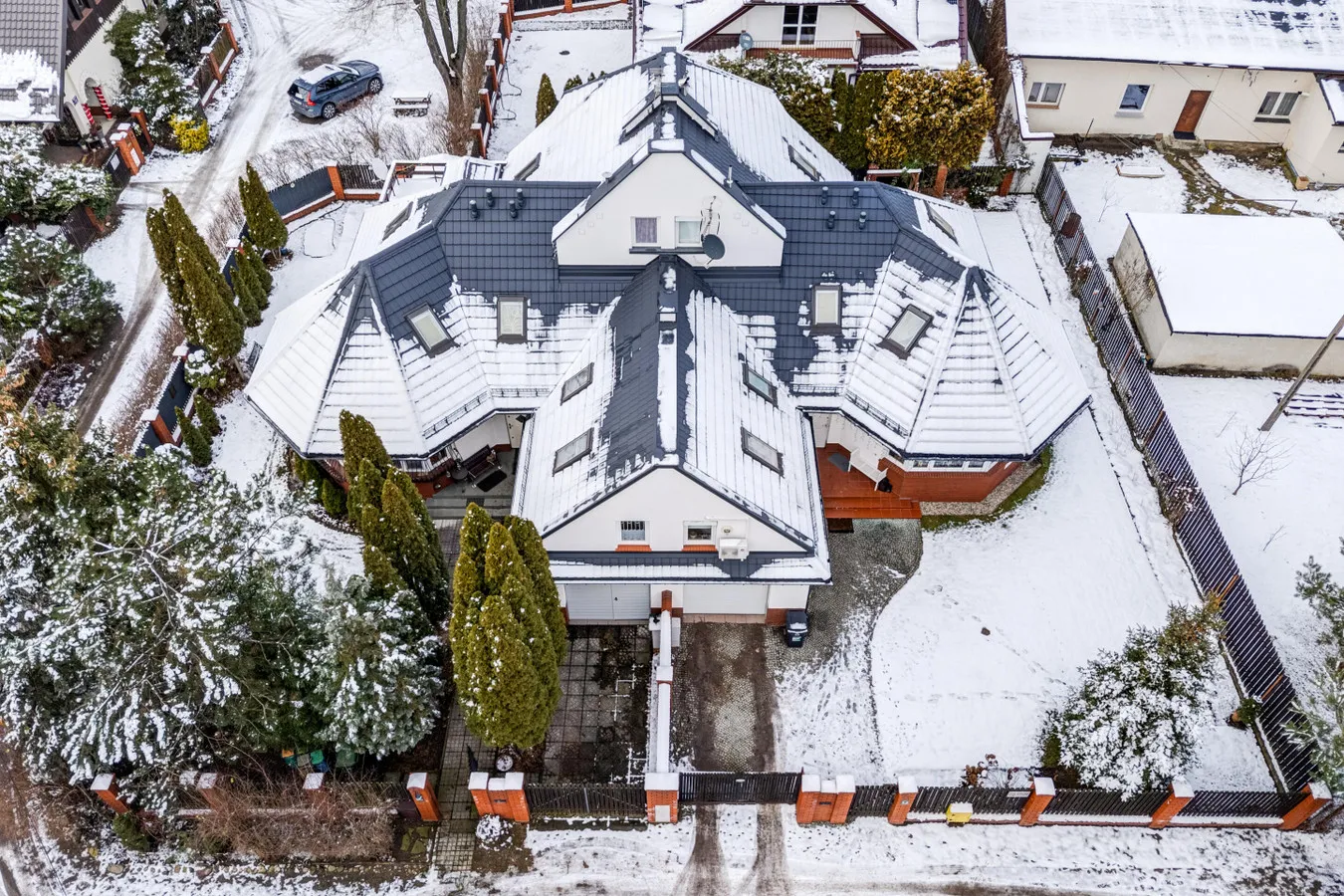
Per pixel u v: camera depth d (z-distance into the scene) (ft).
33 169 113.91
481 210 88.74
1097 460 99.04
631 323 84.89
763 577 78.28
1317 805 69.41
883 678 82.58
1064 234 119.85
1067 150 136.36
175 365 99.96
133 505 74.18
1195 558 89.10
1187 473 91.61
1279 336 101.19
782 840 73.36
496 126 140.56
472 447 94.99
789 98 119.03
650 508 75.10
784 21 131.03
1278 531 92.43
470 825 74.28
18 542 70.08
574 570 78.95
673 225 85.76
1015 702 80.94
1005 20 131.54
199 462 96.48
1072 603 87.35
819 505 82.84
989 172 125.29
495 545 64.08
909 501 95.20
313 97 138.31
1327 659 75.82
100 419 101.30
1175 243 108.88
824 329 89.04
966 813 71.97
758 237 86.28
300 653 70.90
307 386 87.35
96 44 136.15
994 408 85.30
